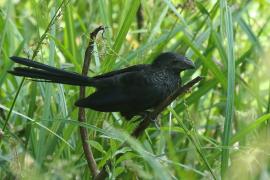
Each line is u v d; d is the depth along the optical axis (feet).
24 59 28.94
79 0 48.47
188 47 39.63
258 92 39.14
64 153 32.65
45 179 25.25
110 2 42.19
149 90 30.89
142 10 44.93
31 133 32.96
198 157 35.17
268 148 29.43
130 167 26.71
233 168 28.30
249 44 47.80
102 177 27.07
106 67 33.91
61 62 42.55
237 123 37.19
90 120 34.40
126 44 42.96
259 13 50.55
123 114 31.76
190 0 38.29
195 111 39.70
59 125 33.50
